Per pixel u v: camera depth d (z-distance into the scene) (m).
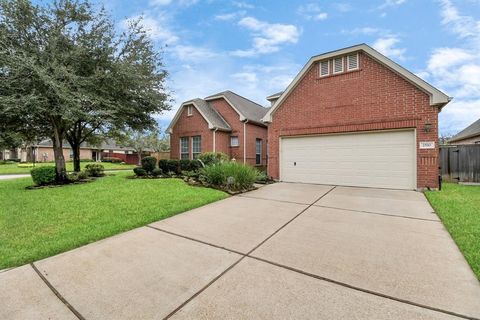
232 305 2.07
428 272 2.56
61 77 8.14
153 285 2.39
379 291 2.24
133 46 10.58
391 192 7.20
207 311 2.00
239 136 15.16
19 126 10.05
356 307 2.02
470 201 5.63
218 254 3.07
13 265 2.84
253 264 2.79
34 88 7.91
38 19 8.41
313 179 9.38
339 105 8.77
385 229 3.94
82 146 36.47
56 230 3.97
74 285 2.41
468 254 2.91
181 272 2.63
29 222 4.38
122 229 4.03
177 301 2.14
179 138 16.02
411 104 7.55
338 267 2.70
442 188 7.63
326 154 9.11
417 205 5.54
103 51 9.37
